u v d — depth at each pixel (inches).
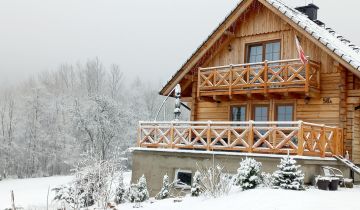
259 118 691.4
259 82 682.2
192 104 762.2
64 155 1831.9
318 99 629.0
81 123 1695.4
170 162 611.5
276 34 682.8
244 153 538.9
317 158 510.3
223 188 451.5
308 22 676.7
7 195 1031.0
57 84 2787.9
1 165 1838.1
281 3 704.4
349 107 597.3
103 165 539.2
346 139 593.0
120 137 1756.9
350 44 721.6
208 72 703.7
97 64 2672.2
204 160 576.7
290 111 658.8
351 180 510.3
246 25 719.1
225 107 730.2
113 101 1776.6
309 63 601.6
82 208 469.7
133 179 648.4
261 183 465.4
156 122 646.5
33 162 1881.2
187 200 468.4
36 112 1945.1
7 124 1972.2
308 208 345.1
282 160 457.7
